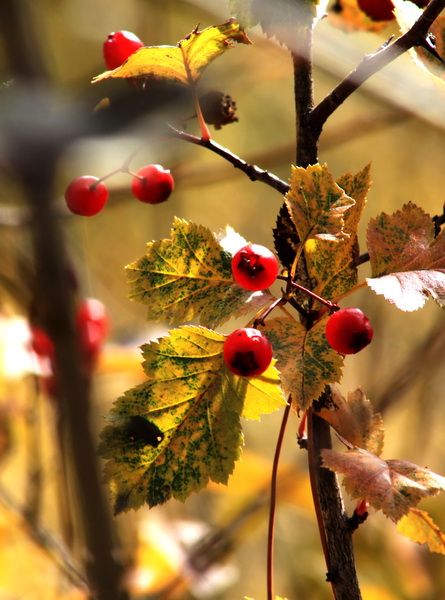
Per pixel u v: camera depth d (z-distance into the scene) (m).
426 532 1.00
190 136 1.00
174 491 0.99
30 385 1.23
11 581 1.24
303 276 1.00
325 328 0.99
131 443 0.99
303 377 0.98
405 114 1.82
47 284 1.04
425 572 1.45
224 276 1.00
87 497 1.03
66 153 0.89
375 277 1.00
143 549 1.25
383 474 0.99
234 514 1.53
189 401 1.00
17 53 1.03
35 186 0.92
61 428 1.09
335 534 1.00
